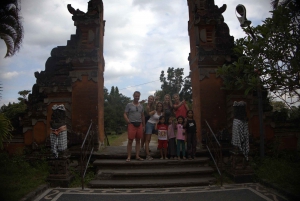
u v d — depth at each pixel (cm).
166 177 675
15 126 820
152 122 769
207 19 838
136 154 741
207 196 559
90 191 605
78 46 833
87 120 807
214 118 813
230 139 801
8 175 666
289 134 842
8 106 1124
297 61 468
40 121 811
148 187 631
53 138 661
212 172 698
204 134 804
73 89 818
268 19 504
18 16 816
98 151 795
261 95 769
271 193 571
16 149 809
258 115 824
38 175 686
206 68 826
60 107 677
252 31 552
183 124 760
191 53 916
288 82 486
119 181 656
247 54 545
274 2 627
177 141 748
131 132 725
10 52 847
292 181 584
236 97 819
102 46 895
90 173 718
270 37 495
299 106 587
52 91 813
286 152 809
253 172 676
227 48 830
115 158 761
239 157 680
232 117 801
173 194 575
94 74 817
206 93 820
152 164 715
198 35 846
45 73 867
